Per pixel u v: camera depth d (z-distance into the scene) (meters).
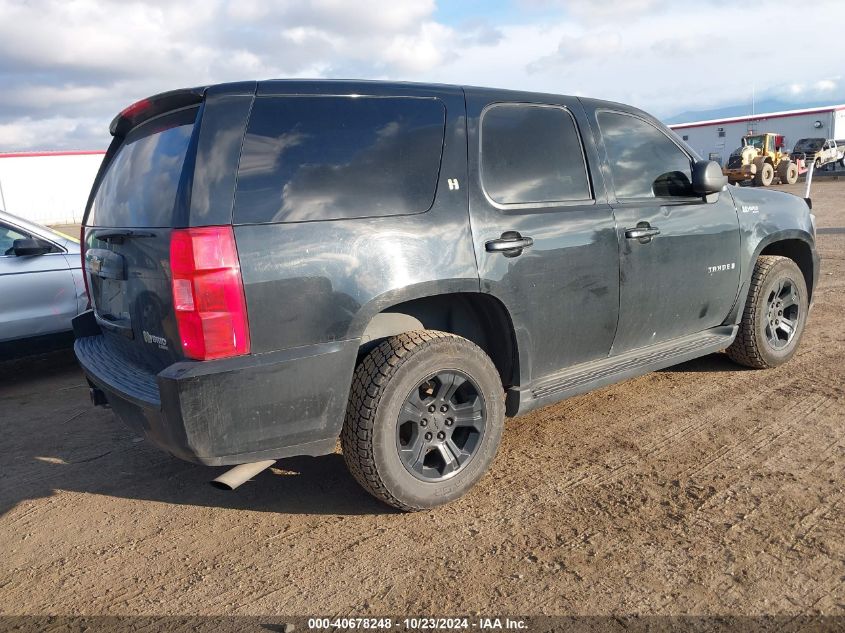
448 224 3.10
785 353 5.00
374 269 2.88
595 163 3.79
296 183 2.78
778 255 5.25
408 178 3.05
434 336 3.11
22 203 35.78
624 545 2.84
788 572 2.61
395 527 3.08
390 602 2.55
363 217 2.89
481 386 3.24
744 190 4.75
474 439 3.28
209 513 3.31
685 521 3.00
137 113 3.25
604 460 3.64
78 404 5.11
